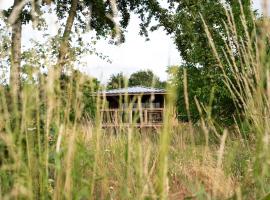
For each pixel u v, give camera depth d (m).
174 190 2.87
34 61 1.86
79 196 1.81
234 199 1.62
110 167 2.46
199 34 19.50
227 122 13.83
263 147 1.58
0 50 1.99
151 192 1.45
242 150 2.63
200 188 1.72
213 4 15.05
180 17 20.84
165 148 1.35
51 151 1.96
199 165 2.14
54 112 1.87
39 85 1.76
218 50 12.70
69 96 1.92
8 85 2.01
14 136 1.72
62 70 2.04
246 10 10.45
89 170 2.23
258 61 2.02
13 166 1.67
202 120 1.81
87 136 2.41
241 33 7.69
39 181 1.78
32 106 1.73
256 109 1.96
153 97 1.64
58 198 1.76
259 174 1.60
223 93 13.92
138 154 1.56
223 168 2.26
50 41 2.03
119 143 2.20
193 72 14.98
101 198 2.10
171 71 1.32
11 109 1.92
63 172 1.84
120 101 1.73
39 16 1.93
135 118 1.66
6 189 1.69
